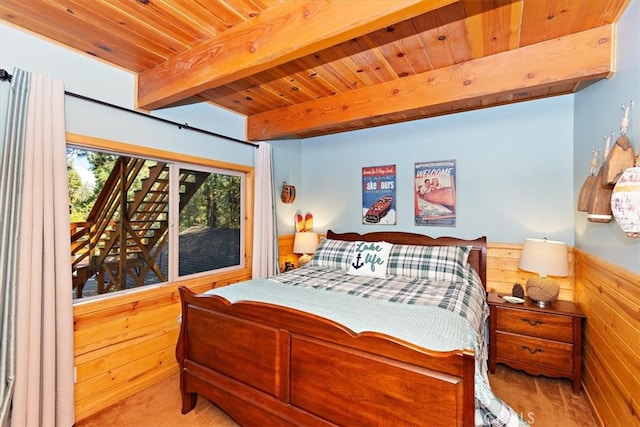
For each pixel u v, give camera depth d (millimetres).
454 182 3209
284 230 4008
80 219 2258
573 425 1923
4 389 1627
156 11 1658
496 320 2557
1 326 1644
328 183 4047
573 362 2289
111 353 2229
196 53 2004
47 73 1938
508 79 2057
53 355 1815
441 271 2717
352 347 1438
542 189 2812
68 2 1585
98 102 2162
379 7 1325
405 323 1592
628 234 1386
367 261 2943
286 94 2812
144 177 2660
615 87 1751
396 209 3553
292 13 1571
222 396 1856
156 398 2271
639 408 1420
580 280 2443
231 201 3377
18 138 1732
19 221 1710
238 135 3354
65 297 1886
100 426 1957
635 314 1462
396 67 2295
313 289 2305
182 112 2775
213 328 1920
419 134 3406
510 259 2904
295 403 1595
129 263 2562
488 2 1572
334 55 2117
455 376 1212
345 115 2754
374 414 1374
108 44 1998
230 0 1569
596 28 1806
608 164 1565
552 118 2770
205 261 3076
